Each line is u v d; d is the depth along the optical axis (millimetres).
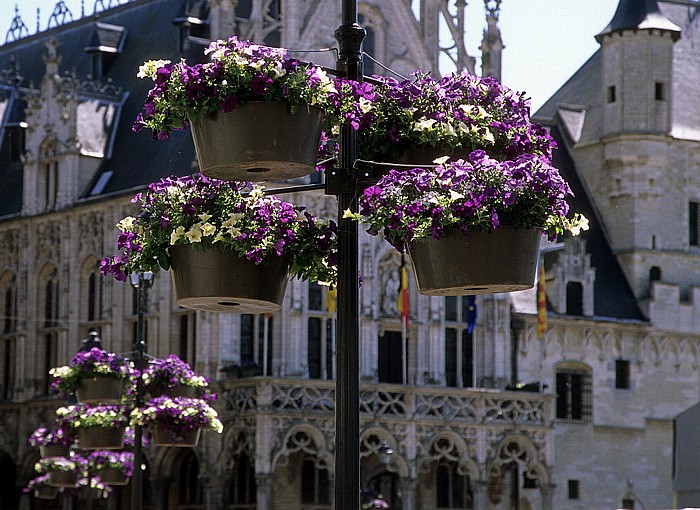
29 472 73438
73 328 71938
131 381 39219
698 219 80750
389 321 68312
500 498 71312
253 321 66188
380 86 16297
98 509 71438
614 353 76500
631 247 78562
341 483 13828
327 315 67000
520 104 16875
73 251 72188
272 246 15742
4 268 76250
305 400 63500
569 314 75312
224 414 64125
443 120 16297
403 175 15055
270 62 14875
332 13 69312
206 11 74250
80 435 39531
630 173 79062
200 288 15859
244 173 15344
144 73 15438
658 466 77188
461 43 72562
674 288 78250
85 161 72875
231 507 66125
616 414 76188
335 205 67125
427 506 69562
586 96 83188
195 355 65938
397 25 71250
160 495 67062
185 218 16016
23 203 74875
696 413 40656
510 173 15008
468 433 67062
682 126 80812
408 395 65625
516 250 15156
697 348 78812
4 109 82188
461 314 71375
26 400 73500
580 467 74875
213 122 15070
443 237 15031
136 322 69562
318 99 14984
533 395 69125
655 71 78875
